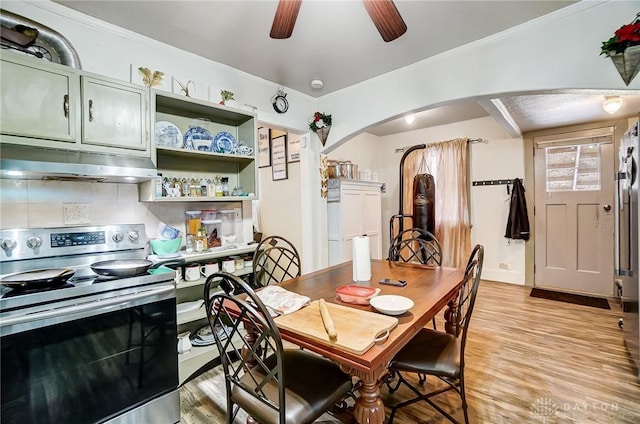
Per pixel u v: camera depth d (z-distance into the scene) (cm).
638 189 206
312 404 116
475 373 216
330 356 108
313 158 346
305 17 190
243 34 212
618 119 372
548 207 423
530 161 433
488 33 219
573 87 196
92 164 164
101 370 151
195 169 251
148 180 199
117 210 209
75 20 186
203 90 246
